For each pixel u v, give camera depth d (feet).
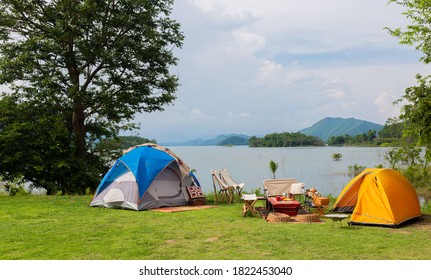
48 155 62.75
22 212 39.19
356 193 38.24
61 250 24.06
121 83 67.56
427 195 67.62
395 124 67.87
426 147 37.47
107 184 44.68
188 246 24.81
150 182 42.68
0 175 59.67
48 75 62.49
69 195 56.85
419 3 36.58
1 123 62.80
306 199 40.78
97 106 68.90
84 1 61.46
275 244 25.04
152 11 66.59
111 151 76.18
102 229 30.35
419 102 35.63
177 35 69.97
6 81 62.34
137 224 32.58
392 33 38.73
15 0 61.52
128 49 66.44
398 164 79.71
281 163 174.40
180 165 46.65
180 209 41.70
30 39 60.95
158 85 70.54
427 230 30.04
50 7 63.87
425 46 37.55
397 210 32.07
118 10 65.26
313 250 23.59
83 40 62.34
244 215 36.73
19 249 24.35
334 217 31.07
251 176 115.75
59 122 64.18
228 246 24.73
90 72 70.33
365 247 24.27
